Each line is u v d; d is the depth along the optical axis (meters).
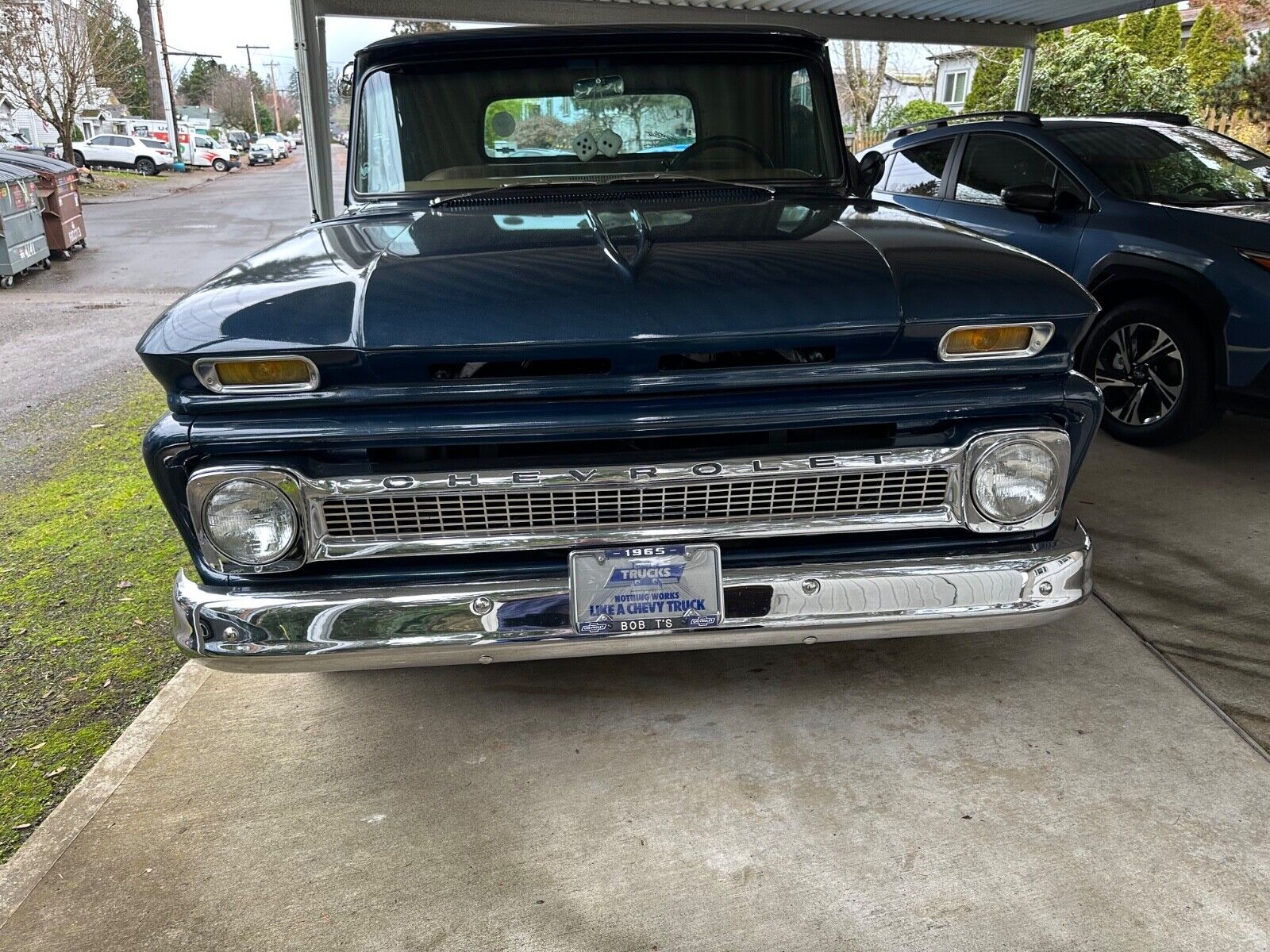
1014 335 1.98
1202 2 20.59
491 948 1.84
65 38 27.34
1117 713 2.48
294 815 2.23
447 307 1.90
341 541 2.00
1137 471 4.14
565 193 2.83
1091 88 15.26
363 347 1.85
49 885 2.04
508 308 1.90
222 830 2.19
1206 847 2.02
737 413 1.95
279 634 1.99
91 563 3.77
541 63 2.94
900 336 1.93
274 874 2.05
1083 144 4.82
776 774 2.30
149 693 2.84
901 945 1.81
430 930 1.89
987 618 2.08
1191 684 2.61
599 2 6.09
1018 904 1.89
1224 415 4.96
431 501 1.99
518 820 2.18
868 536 2.12
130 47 33.72
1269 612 2.98
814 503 2.05
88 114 37.62
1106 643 2.83
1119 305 4.40
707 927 1.87
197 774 2.40
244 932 1.90
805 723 2.49
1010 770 2.28
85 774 2.47
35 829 2.26
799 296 1.93
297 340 1.87
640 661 2.81
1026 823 2.11
